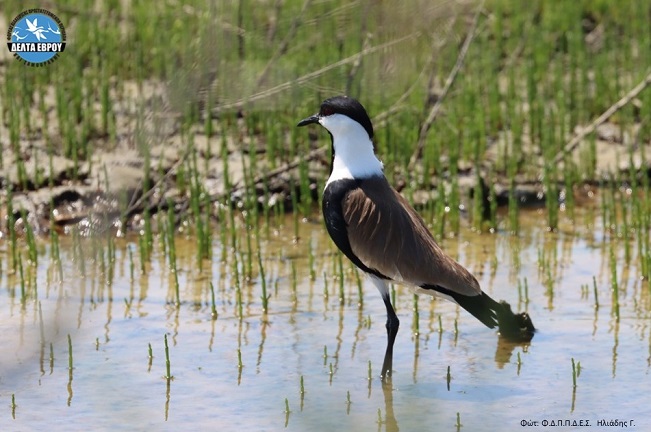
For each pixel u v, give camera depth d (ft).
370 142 37.55
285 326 40.29
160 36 64.28
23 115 56.95
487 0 72.64
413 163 54.75
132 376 35.78
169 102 40.22
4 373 35.60
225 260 47.14
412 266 35.88
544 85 64.85
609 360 37.40
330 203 37.32
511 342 39.06
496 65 65.57
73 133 53.88
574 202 55.06
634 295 43.45
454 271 35.50
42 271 45.14
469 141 57.00
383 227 36.37
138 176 52.08
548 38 69.97
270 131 54.85
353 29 57.36
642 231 50.80
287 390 35.09
